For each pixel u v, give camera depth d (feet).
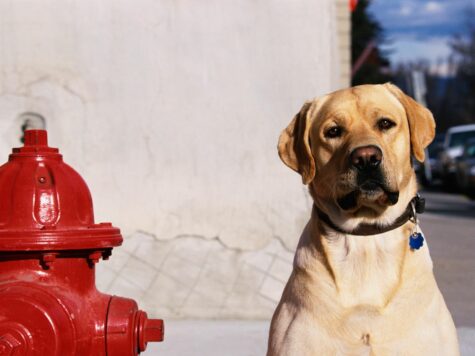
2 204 9.96
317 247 12.51
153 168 22.67
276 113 22.58
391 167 11.92
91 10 22.62
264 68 22.59
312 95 22.50
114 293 22.31
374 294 12.01
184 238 22.72
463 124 217.97
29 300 9.52
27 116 22.57
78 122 22.62
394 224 12.26
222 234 22.68
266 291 22.48
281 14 22.57
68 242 9.75
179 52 22.67
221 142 22.70
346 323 11.94
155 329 10.56
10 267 9.91
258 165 22.62
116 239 10.37
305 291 12.39
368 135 11.95
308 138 12.91
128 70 22.67
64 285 10.02
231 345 19.81
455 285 29.50
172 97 22.70
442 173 89.92
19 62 22.57
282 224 22.61
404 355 11.80
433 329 12.01
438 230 47.01
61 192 10.06
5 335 9.37
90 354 10.07
